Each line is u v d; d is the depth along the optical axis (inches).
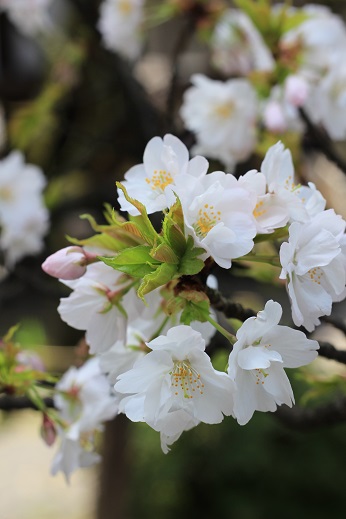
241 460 79.4
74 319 26.4
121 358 26.8
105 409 29.9
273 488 79.4
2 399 30.4
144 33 51.0
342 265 25.0
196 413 24.0
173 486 82.6
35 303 59.8
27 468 114.5
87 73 61.2
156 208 25.0
